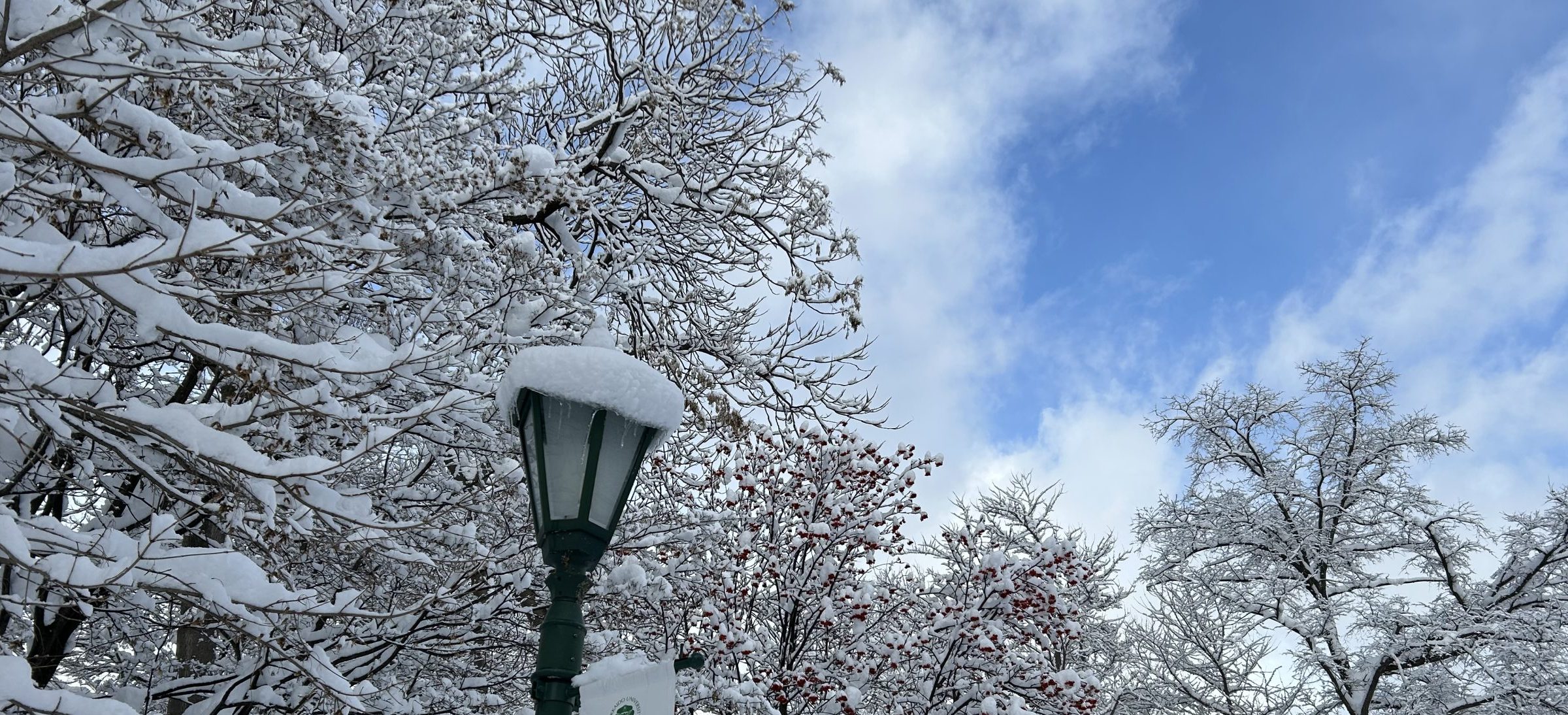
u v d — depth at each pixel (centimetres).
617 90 1066
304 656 569
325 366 402
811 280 985
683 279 1086
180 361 681
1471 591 1739
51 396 392
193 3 463
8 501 486
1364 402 1886
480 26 910
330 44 698
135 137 400
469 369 642
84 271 326
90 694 642
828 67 1125
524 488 666
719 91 1145
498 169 688
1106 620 1833
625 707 333
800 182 1059
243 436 512
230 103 533
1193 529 1912
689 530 847
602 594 746
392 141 602
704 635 988
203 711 623
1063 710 1128
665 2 1113
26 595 448
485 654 816
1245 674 1747
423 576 703
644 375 366
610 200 1056
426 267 609
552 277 716
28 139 358
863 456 1126
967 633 1037
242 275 532
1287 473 1870
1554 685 1568
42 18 361
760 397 1097
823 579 1064
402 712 674
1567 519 1678
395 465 777
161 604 588
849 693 978
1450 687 1647
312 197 544
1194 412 1984
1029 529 1762
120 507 638
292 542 568
